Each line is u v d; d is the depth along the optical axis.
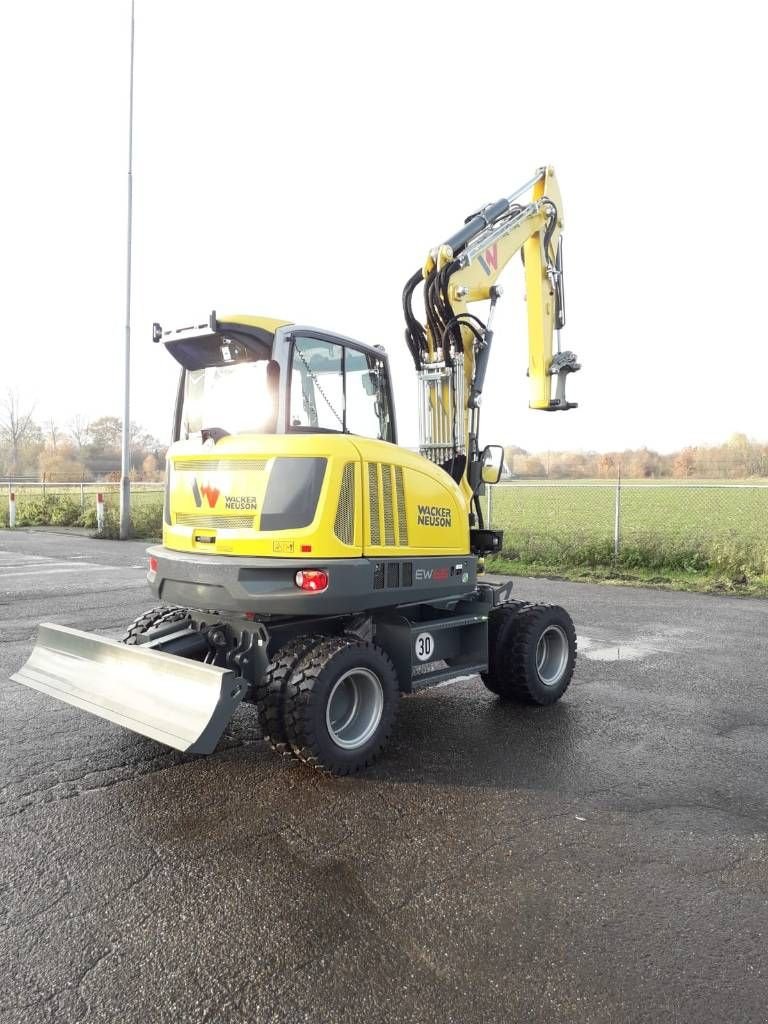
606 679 6.99
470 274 6.80
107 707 4.74
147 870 3.57
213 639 5.27
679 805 4.32
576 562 14.03
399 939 3.04
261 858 3.69
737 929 3.12
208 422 5.49
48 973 2.81
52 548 18.12
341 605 4.79
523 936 3.06
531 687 6.00
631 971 2.85
